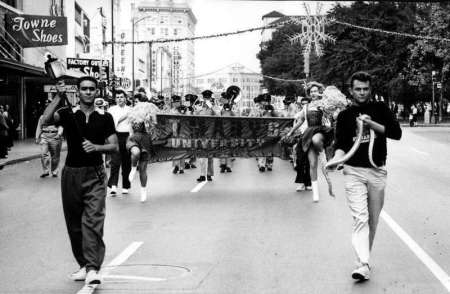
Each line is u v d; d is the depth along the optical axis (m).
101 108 14.32
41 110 37.44
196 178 17.27
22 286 6.43
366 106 6.69
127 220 10.43
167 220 10.40
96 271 6.34
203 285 6.40
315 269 7.02
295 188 14.66
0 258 7.80
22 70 33.72
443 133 39.69
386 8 64.75
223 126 14.84
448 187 14.38
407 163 20.42
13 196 14.12
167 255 7.79
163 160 14.55
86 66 36.50
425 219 10.16
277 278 6.65
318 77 67.62
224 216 10.74
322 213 10.94
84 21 70.44
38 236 9.27
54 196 14.09
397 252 7.83
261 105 21.92
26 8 41.53
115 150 6.65
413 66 59.88
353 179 6.64
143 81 101.69
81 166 6.50
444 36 47.88
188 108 23.52
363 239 6.58
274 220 10.28
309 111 12.40
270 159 19.23
